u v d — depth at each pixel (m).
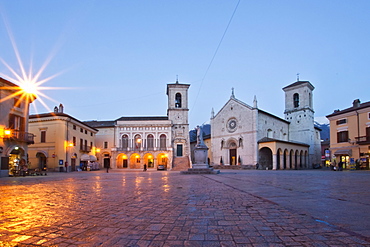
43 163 40.81
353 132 37.66
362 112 36.47
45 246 3.91
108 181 17.48
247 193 9.70
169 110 61.28
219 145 60.66
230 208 6.62
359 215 5.61
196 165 29.44
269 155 55.19
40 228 4.88
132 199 8.42
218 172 29.52
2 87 25.48
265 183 14.34
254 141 52.28
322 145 69.56
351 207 6.55
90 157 46.12
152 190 11.17
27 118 29.27
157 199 8.36
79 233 4.54
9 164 27.19
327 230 4.50
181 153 60.25
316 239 4.04
